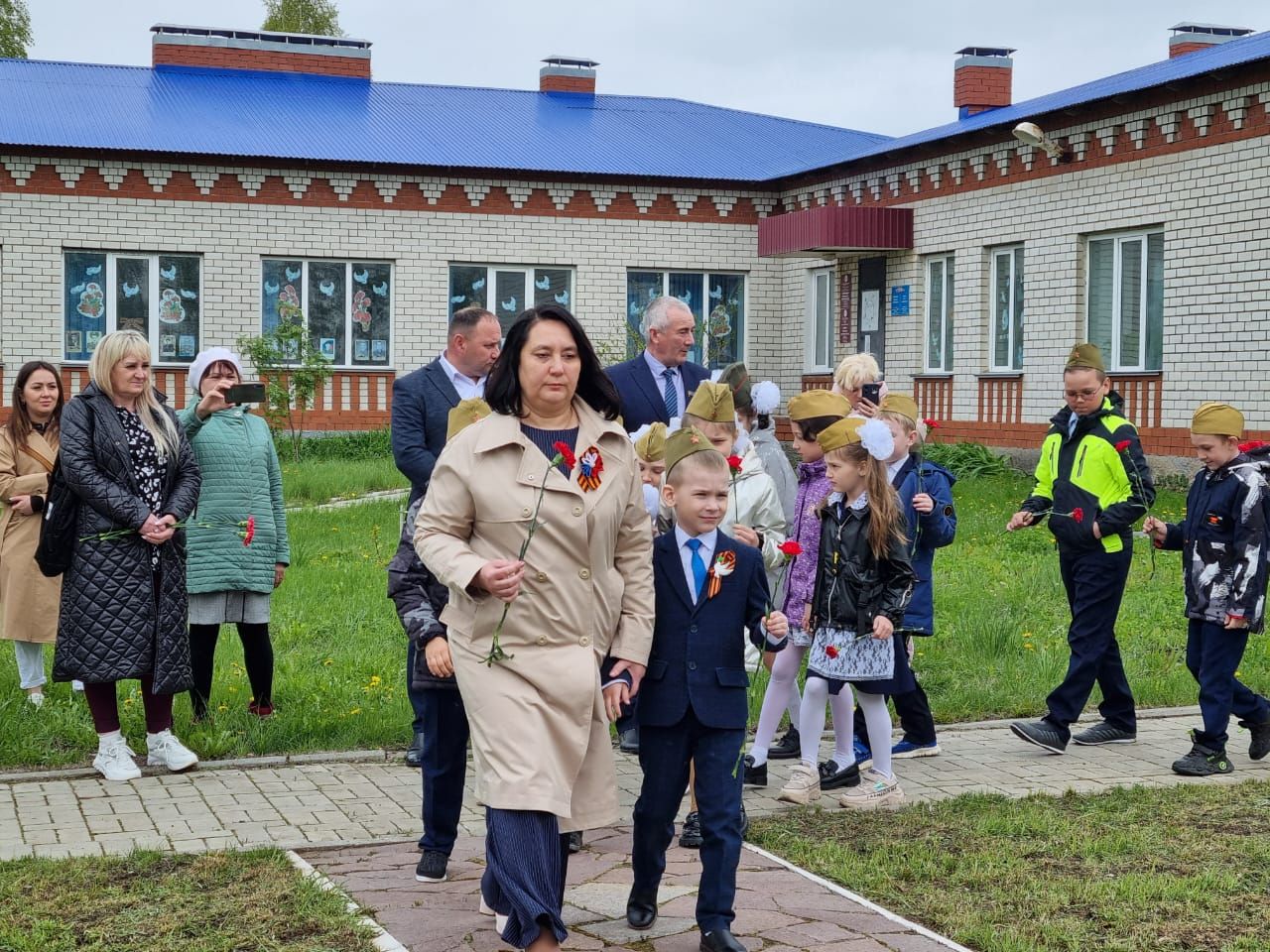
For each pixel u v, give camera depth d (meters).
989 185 22.47
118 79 28.08
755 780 6.86
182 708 7.99
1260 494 7.13
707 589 4.78
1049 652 9.77
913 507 6.90
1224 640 7.21
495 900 4.52
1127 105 19.66
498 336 6.95
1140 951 4.61
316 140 25.95
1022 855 5.65
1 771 7.07
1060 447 7.75
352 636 10.22
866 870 5.43
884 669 6.45
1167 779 7.03
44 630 7.98
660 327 7.22
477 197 26.16
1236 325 18.11
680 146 28.52
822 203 26.38
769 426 7.44
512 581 4.21
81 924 4.75
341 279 25.80
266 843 5.79
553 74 31.44
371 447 25.50
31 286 24.11
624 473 4.54
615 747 7.67
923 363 24.38
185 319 25.09
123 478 6.93
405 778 6.98
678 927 4.83
